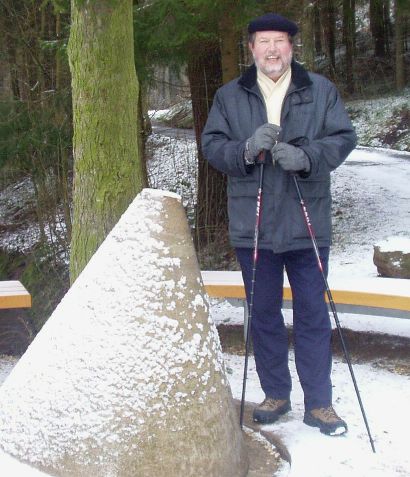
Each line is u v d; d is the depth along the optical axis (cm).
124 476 255
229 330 534
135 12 692
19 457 271
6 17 1015
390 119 2306
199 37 744
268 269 332
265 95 331
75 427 261
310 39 1462
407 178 1403
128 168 363
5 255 1283
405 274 560
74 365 270
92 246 362
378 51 2805
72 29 355
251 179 330
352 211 1073
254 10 694
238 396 387
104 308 274
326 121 330
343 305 459
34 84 1048
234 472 278
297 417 350
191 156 1430
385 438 324
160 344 268
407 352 473
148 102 1070
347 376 424
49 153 975
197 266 290
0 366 480
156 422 260
